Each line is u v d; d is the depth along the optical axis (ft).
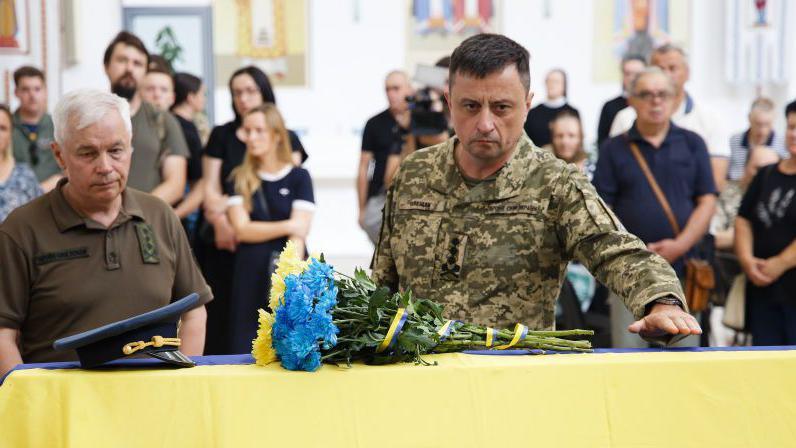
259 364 8.03
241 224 17.97
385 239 10.14
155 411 7.55
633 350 8.54
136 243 10.44
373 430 7.63
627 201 18.33
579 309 17.94
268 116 18.22
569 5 33.91
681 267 18.20
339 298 8.20
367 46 34.27
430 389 7.76
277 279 8.12
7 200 18.89
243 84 20.08
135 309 10.29
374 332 8.06
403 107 23.20
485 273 9.52
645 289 8.38
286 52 34.24
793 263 17.84
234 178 18.81
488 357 8.24
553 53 34.09
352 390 7.72
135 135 19.07
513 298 9.51
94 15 33.32
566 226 9.23
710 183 18.42
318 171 34.30
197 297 8.25
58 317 10.16
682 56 21.80
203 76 34.17
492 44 8.98
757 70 33.32
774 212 18.15
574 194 9.27
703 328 18.40
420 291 9.72
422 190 9.86
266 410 7.61
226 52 34.12
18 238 10.11
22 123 22.65
